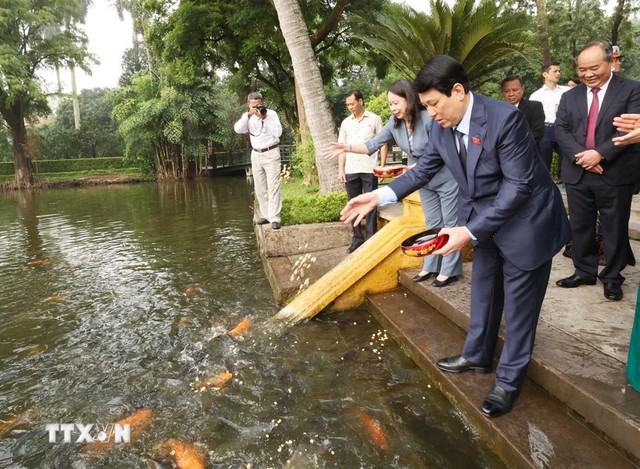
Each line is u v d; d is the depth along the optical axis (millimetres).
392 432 2471
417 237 2342
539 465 1944
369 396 2832
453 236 2115
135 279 6000
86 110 47250
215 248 7648
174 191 20938
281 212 6320
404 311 3826
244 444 2465
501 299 2621
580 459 1960
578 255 3396
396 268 4418
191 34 15734
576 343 2592
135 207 14914
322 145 7262
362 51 18062
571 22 17750
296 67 7223
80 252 8000
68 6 31359
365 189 5469
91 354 3760
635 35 17922
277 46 16375
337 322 4043
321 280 4320
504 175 2160
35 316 4773
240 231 9148
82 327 4383
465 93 2164
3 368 3598
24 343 4086
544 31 15969
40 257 7781
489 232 2107
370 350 3453
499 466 2164
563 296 3246
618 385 2178
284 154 22156
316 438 2463
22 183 30391
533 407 2355
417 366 3164
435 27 11305
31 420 2854
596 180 3059
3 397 3146
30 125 35094
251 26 14844
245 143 38844
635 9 16344
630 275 3588
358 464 2246
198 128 29906
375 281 4371
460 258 3943
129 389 3146
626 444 1925
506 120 2119
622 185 2963
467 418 2508
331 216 6340
